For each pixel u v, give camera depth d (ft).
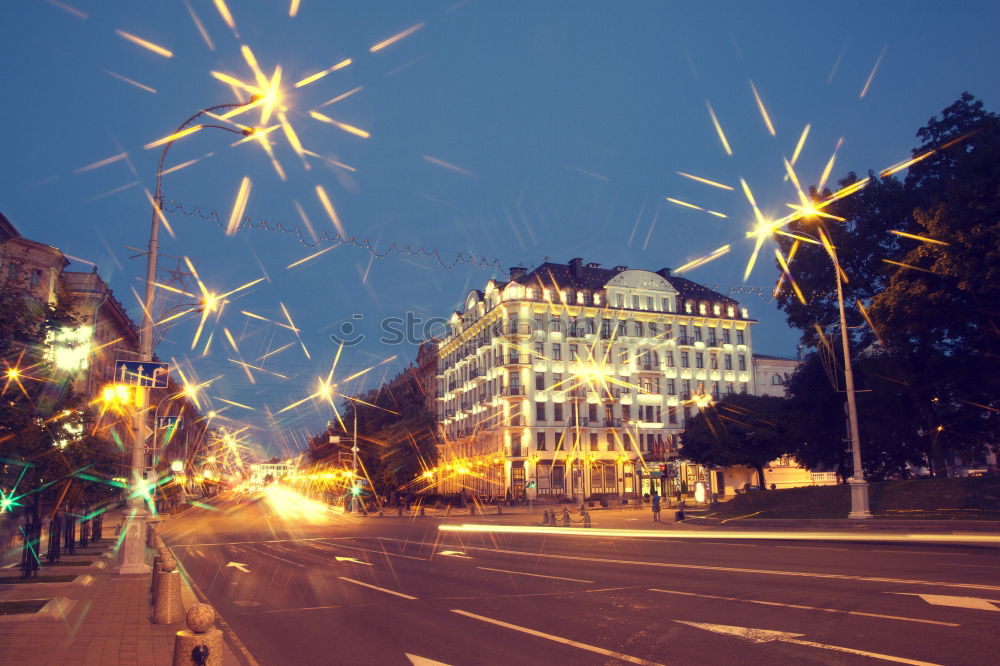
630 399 230.48
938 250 88.07
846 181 118.21
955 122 109.50
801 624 29.37
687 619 31.55
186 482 272.31
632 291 238.48
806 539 75.00
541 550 72.95
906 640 25.71
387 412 240.73
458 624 32.45
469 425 253.24
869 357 124.26
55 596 44.11
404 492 226.38
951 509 87.61
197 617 19.43
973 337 101.19
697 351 245.65
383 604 39.22
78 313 48.26
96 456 52.19
